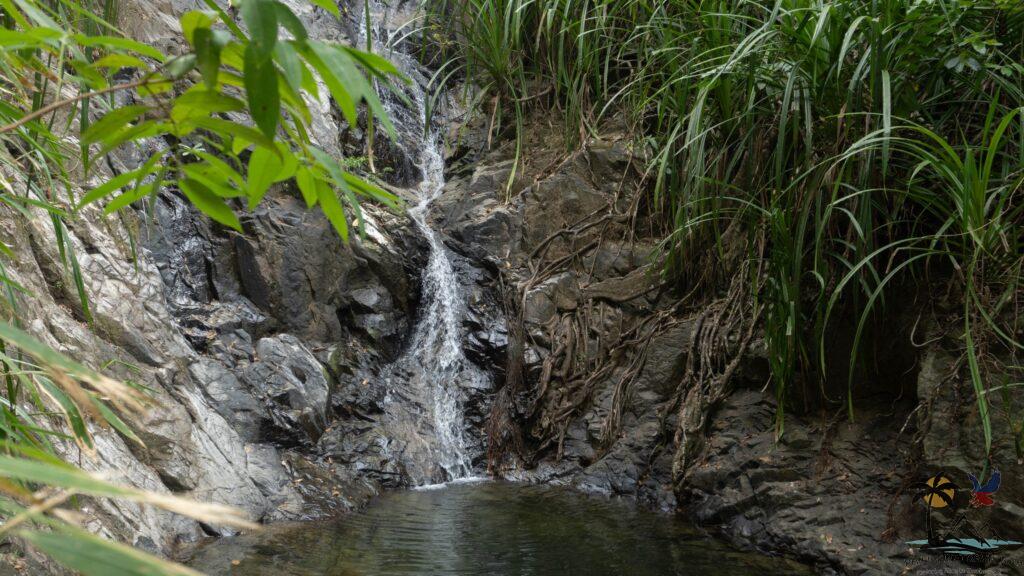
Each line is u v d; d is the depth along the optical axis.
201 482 4.36
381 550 4.06
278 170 0.91
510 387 6.47
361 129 7.61
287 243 6.05
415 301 6.94
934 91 4.28
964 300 3.93
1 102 1.36
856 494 4.24
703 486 4.96
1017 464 3.54
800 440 4.68
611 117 7.49
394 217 7.02
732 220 5.34
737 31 5.16
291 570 3.65
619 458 5.75
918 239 3.73
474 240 7.12
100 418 0.85
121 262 4.87
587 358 6.38
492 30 7.47
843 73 4.23
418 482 5.77
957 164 3.41
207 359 5.18
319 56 0.69
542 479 6.02
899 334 4.43
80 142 0.78
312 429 5.47
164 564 0.42
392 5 8.99
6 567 2.57
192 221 5.79
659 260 6.45
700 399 5.37
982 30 3.94
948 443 3.80
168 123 0.82
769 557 4.11
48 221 4.36
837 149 4.15
